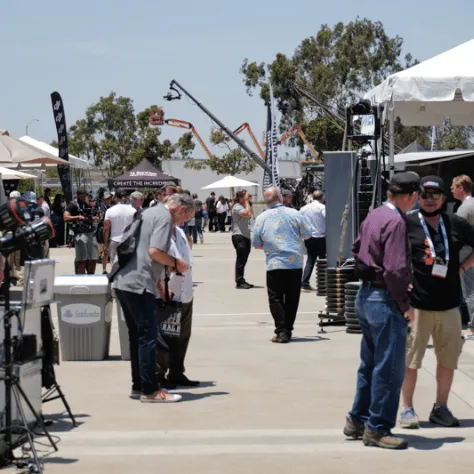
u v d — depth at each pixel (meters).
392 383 8.47
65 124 40.59
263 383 11.86
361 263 8.45
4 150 13.93
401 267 8.13
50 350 9.26
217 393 11.25
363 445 8.70
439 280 9.14
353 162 18.52
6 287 8.02
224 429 9.45
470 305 14.58
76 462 8.13
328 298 16.97
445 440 8.87
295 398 10.94
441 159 28.70
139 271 10.56
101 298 13.50
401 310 8.27
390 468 7.89
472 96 15.84
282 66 96.62
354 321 15.98
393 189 8.38
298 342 15.20
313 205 23.22
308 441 8.91
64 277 13.66
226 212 67.19
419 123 21.02
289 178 77.81
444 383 9.46
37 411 8.88
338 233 18.61
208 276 28.22
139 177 57.78
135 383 11.07
